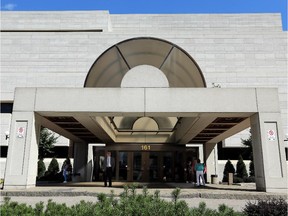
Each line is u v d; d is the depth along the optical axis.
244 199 11.30
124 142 25.61
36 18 46.88
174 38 43.50
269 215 5.88
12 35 43.31
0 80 41.59
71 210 4.18
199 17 50.06
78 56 42.75
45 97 14.12
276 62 42.69
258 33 43.81
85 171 25.38
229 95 14.12
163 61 19.56
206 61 42.75
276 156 13.23
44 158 36.59
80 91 14.23
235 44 43.38
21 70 42.06
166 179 24.66
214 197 11.42
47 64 42.44
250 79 42.16
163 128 24.39
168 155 25.25
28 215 4.00
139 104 14.15
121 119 24.61
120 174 24.80
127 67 19.72
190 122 17.42
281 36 43.62
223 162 37.44
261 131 13.55
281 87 41.78
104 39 43.28
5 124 40.09
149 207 4.06
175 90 14.27
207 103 14.10
